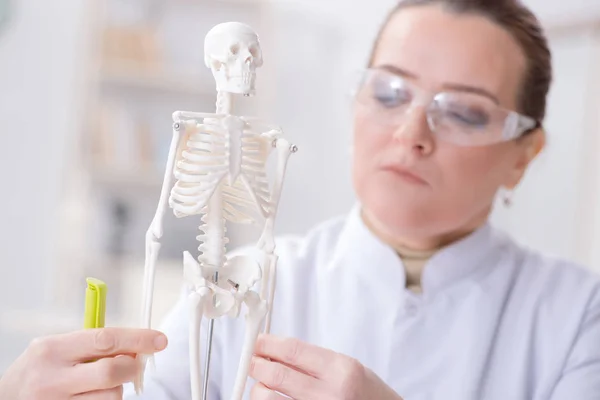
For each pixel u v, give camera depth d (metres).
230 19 2.96
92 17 2.68
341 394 0.62
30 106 2.67
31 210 2.70
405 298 0.91
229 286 0.61
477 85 0.83
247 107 2.94
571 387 0.85
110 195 2.84
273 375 0.63
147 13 2.89
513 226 2.60
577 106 2.42
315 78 3.23
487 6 0.86
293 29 3.18
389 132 0.83
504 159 0.88
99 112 2.74
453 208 0.84
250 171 0.59
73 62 2.68
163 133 2.88
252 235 2.98
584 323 0.90
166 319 0.93
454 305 0.92
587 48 2.38
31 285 2.70
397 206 0.83
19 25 2.64
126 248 2.82
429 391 0.88
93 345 0.59
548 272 0.96
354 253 0.95
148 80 2.81
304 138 3.26
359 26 3.16
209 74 2.87
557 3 2.44
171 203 0.58
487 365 0.90
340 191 3.29
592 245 2.37
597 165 2.35
